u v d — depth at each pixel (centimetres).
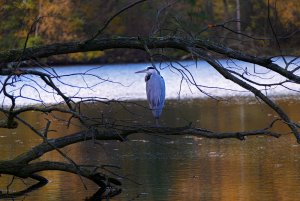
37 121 2347
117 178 1416
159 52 1216
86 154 1714
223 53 1183
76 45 1216
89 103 2912
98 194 1288
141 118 2353
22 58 1216
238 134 1177
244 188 1296
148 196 1255
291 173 1420
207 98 3042
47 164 1278
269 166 1500
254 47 1355
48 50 1217
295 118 2258
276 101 2823
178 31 1313
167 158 1631
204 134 1194
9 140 1928
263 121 2219
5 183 1408
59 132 2069
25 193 1312
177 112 2533
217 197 1232
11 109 1195
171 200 1221
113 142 1898
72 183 1392
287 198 1212
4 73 1205
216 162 1562
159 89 1394
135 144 1852
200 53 1173
